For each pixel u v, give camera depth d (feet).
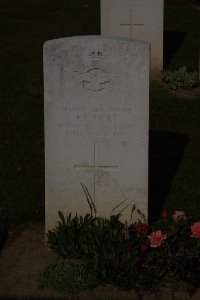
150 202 9.73
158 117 13.73
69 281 7.57
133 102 7.95
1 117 13.57
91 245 7.96
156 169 11.02
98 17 24.03
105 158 8.18
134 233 8.02
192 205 9.54
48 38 21.01
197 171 10.92
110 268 7.61
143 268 7.57
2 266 8.10
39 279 7.72
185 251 7.48
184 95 15.33
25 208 9.45
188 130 13.05
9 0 28.53
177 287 7.57
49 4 27.14
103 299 7.34
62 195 8.36
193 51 19.67
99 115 8.03
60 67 7.89
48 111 8.05
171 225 7.82
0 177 10.55
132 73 7.85
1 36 21.30
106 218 8.41
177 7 25.90
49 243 8.38
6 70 17.29
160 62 16.61
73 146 8.17
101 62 7.83
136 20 16.30
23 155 11.51
